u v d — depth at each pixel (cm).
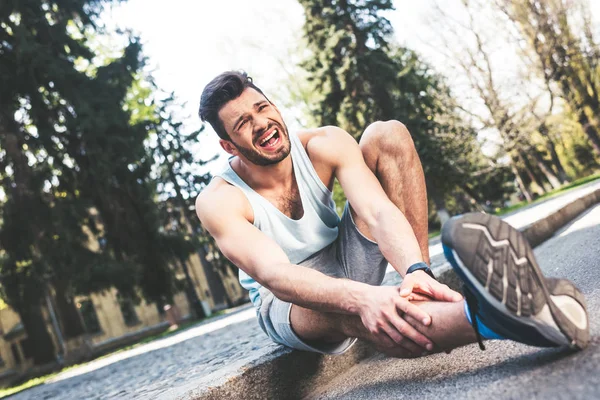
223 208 203
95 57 2220
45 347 2105
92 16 2122
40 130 2017
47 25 2042
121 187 2127
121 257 2148
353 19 2612
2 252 2062
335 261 226
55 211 1966
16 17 2027
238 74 205
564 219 654
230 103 200
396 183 221
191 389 198
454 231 126
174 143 2909
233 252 197
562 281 136
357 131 2648
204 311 2766
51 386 974
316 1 2620
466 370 163
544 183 4772
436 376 169
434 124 2747
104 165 2008
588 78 2739
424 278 164
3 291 1995
